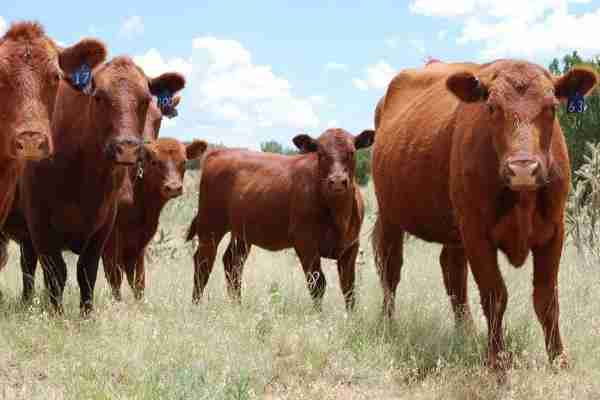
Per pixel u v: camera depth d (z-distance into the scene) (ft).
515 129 21.63
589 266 38.88
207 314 28.86
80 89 27.53
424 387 22.21
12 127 23.24
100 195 29.78
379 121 36.88
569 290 32.37
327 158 35.47
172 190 38.06
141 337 24.88
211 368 22.63
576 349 24.84
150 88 31.04
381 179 31.71
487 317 23.85
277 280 36.32
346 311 30.78
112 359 23.12
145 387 20.30
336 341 25.75
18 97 23.41
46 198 29.50
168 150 39.09
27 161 29.22
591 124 54.29
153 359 23.15
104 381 21.26
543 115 21.91
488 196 23.40
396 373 23.62
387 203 31.30
